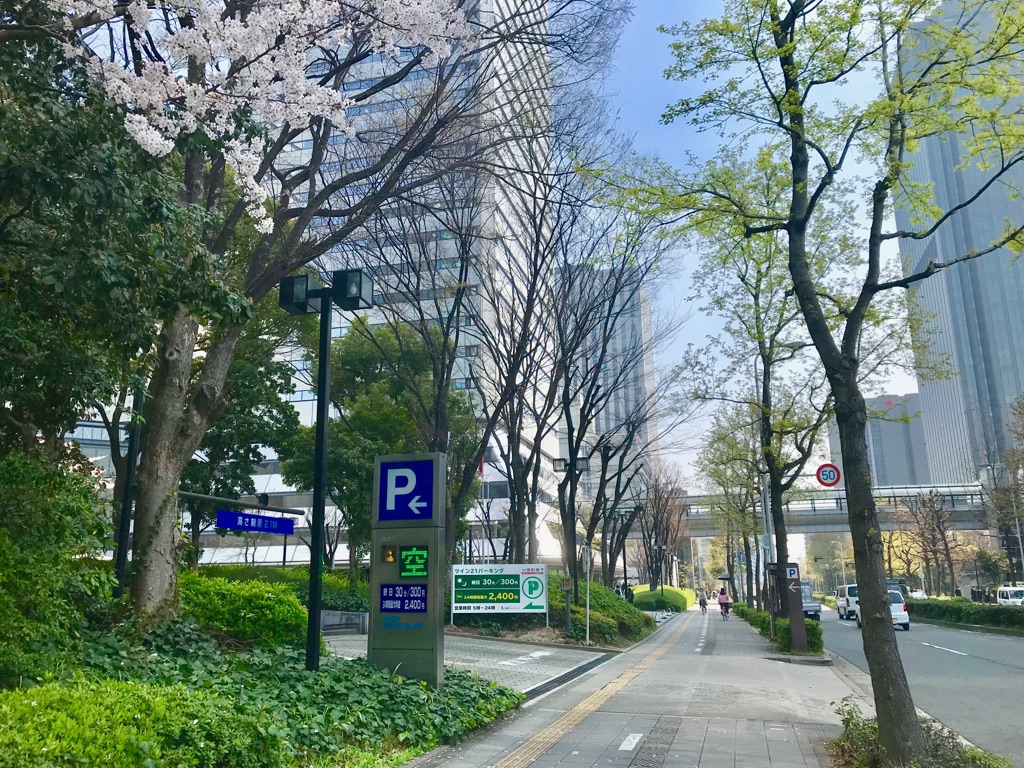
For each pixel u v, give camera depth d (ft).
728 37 29.17
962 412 250.16
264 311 68.23
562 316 67.67
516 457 79.51
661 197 31.27
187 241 25.53
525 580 72.59
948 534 216.54
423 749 25.08
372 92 37.47
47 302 25.84
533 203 62.59
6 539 20.77
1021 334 237.66
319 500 29.58
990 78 27.68
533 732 29.53
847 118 29.07
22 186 21.94
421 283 62.85
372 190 44.19
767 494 102.89
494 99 45.44
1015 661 62.75
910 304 60.03
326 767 20.94
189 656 28.55
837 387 25.91
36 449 24.89
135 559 31.50
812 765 24.59
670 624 135.54
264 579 75.72
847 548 355.36
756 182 42.86
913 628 119.96
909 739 22.26
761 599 135.44
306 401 144.05
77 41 22.26
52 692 15.17
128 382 32.07
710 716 33.86
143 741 14.84
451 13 28.91
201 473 78.33
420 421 67.56
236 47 21.91
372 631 33.04
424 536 33.40
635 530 211.61
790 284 59.31
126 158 23.43
